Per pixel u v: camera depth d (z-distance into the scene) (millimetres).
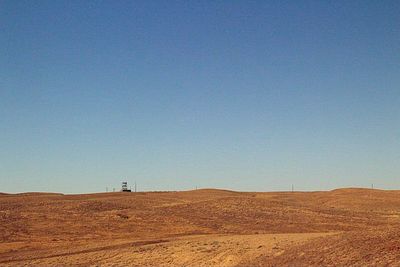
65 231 64062
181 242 48875
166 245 47094
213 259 37062
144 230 65500
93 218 73438
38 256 46938
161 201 102938
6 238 58938
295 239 41406
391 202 113312
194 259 38156
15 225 67125
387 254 26000
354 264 25766
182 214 78875
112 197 111000
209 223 71125
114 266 39188
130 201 99438
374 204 110438
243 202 91625
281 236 46156
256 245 39656
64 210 80625
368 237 30094
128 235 61469
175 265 37312
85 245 52938
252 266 31297
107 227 67188
